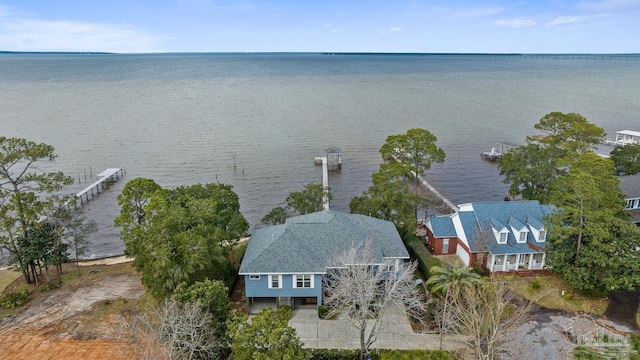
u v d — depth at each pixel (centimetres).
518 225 4094
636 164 5853
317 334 3231
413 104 15512
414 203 4747
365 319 2833
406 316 3409
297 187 7144
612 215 3628
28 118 12444
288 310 3469
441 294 3447
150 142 9875
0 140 3734
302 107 14862
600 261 3372
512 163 5594
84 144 9638
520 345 2864
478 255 4088
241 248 4491
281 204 6406
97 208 6356
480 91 19600
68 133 10644
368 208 4559
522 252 4009
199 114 13438
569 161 5106
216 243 3550
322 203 4734
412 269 3253
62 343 3047
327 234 3781
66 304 3603
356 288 3039
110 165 8212
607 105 15038
